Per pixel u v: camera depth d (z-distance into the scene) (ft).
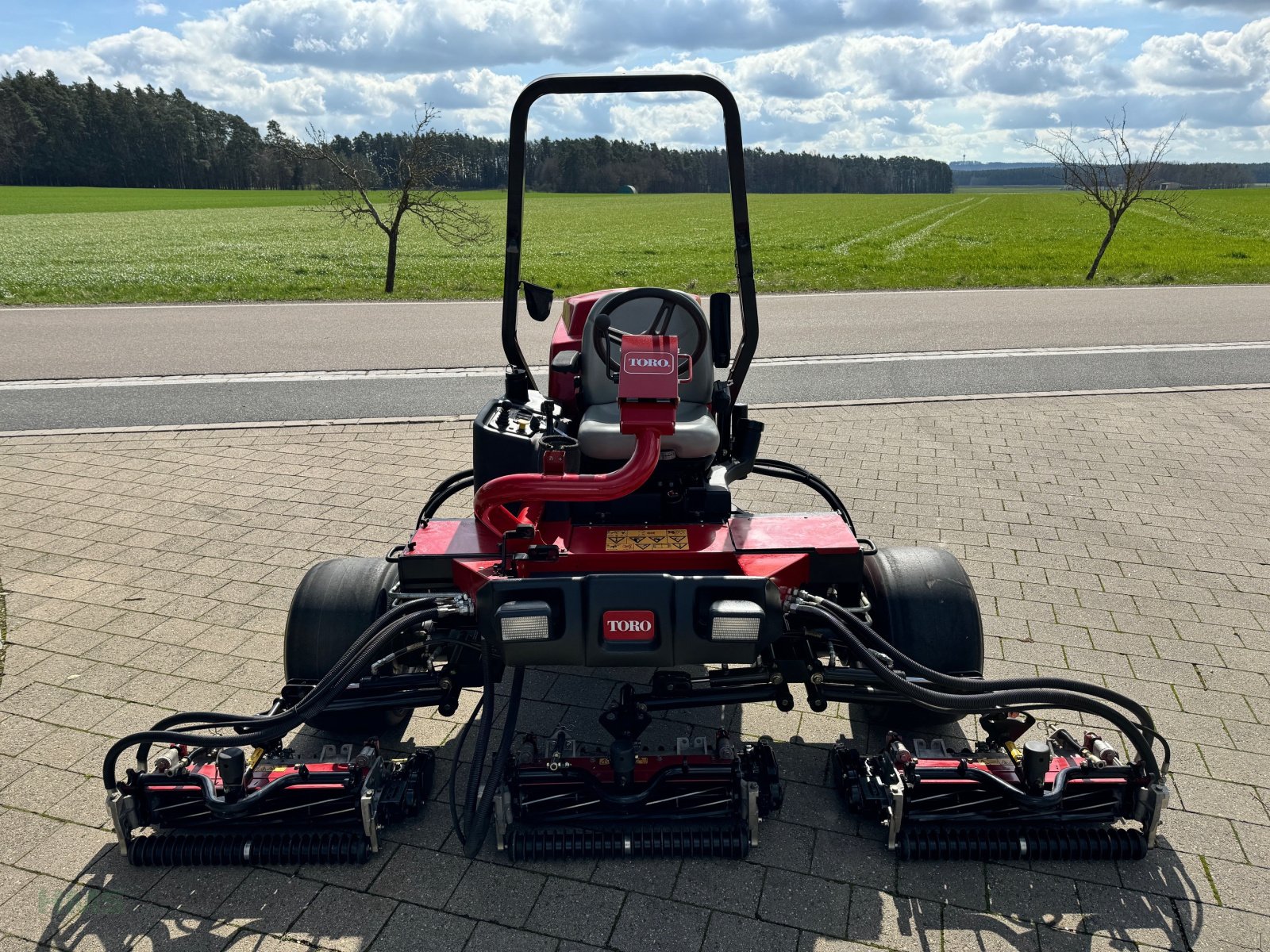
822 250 109.70
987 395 32.50
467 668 11.40
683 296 12.87
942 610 11.99
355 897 10.22
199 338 44.65
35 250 108.88
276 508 22.12
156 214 189.26
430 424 29.19
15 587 17.94
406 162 63.87
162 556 19.38
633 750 10.36
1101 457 25.68
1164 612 16.69
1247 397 32.19
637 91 12.29
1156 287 63.52
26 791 12.09
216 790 10.34
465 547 11.48
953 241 119.75
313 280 73.46
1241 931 9.66
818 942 9.55
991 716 11.39
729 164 12.55
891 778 10.62
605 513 12.06
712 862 10.69
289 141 70.38
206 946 9.58
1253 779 12.12
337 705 11.05
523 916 9.93
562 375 14.05
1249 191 279.49
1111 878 10.37
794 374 36.19
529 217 185.57
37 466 25.32
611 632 9.74
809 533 11.48
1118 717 10.37
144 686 14.52
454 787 11.41
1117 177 71.20
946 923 9.78
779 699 11.03
